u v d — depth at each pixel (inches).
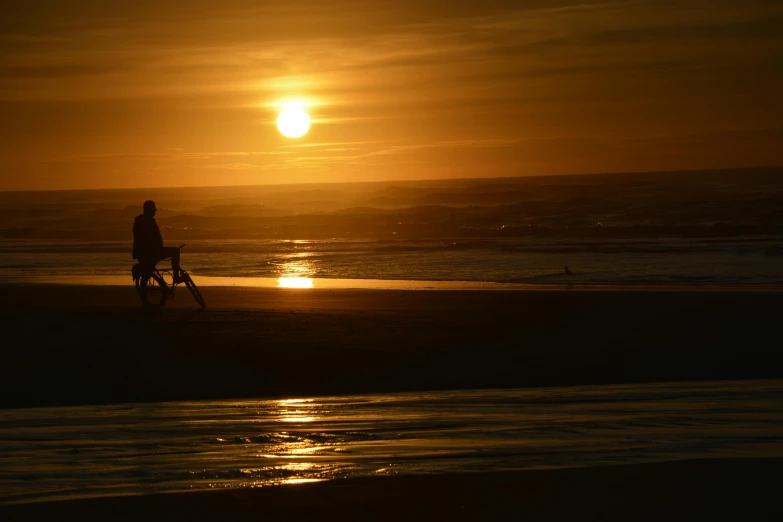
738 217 6205.7
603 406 1146.7
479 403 1216.2
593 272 3548.2
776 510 610.2
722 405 1131.3
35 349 1690.5
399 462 770.2
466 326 1991.9
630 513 611.5
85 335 1828.2
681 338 1823.3
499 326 1995.6
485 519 603.8
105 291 2861.7
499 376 1507.1
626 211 7126.0
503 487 676.1
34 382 1440.7
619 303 2347.4
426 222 7303.2
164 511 621.3
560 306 2316.7
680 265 3678.6
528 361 1622.8
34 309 2269.9
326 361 1610.5
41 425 1042.1
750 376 1489.9
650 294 2559.1
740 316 2066.9
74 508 623.8
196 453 834.8
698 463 735.1
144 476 729.6
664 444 836.6
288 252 4933.6
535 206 7834.6
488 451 820.0
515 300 2484.0
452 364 1592.0
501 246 4950.8
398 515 610.5
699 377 1489.9
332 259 4446.4
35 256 4968.0
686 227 5644.7
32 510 620.7
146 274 2316.7
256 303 2495.1
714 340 1795.0
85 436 952.3
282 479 706.8
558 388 1389.0
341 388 1414.9
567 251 4517.7
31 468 761.6
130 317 2097.7
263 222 7849.4
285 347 1722.4
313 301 2549.2
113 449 866.1
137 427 1024.9
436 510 621.0
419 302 2486.5
